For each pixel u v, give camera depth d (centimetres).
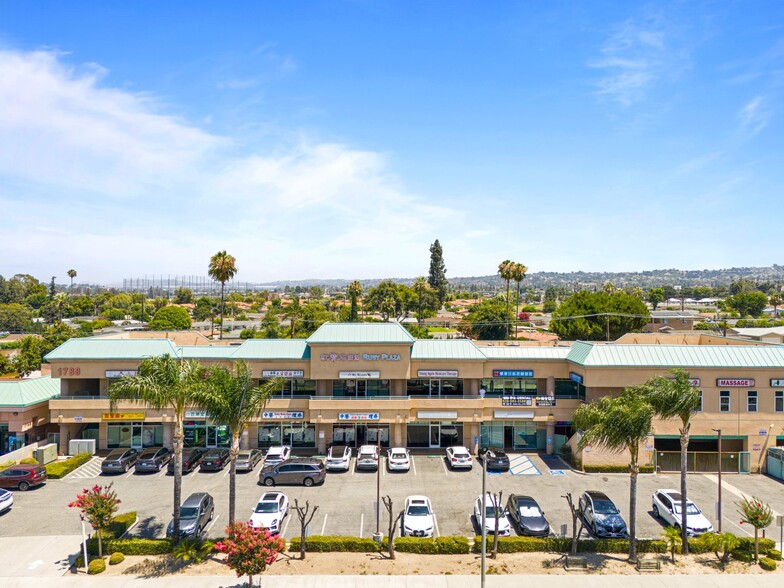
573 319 9300
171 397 2989
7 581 2698
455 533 3297
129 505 3694
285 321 14788
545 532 3178
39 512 3566
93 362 4744
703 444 4756
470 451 4859
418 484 4109
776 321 14475
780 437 4519
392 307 16112
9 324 15125
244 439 4922
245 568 2469
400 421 4722
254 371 4806
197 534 3173
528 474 4362
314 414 4719
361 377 4741
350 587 2652
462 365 4866
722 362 4559
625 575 2798
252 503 3744
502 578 2748
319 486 4072
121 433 4919
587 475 4359
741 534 3319
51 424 5016
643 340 5962
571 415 4825
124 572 2794
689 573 2830
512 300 16212
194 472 4388
